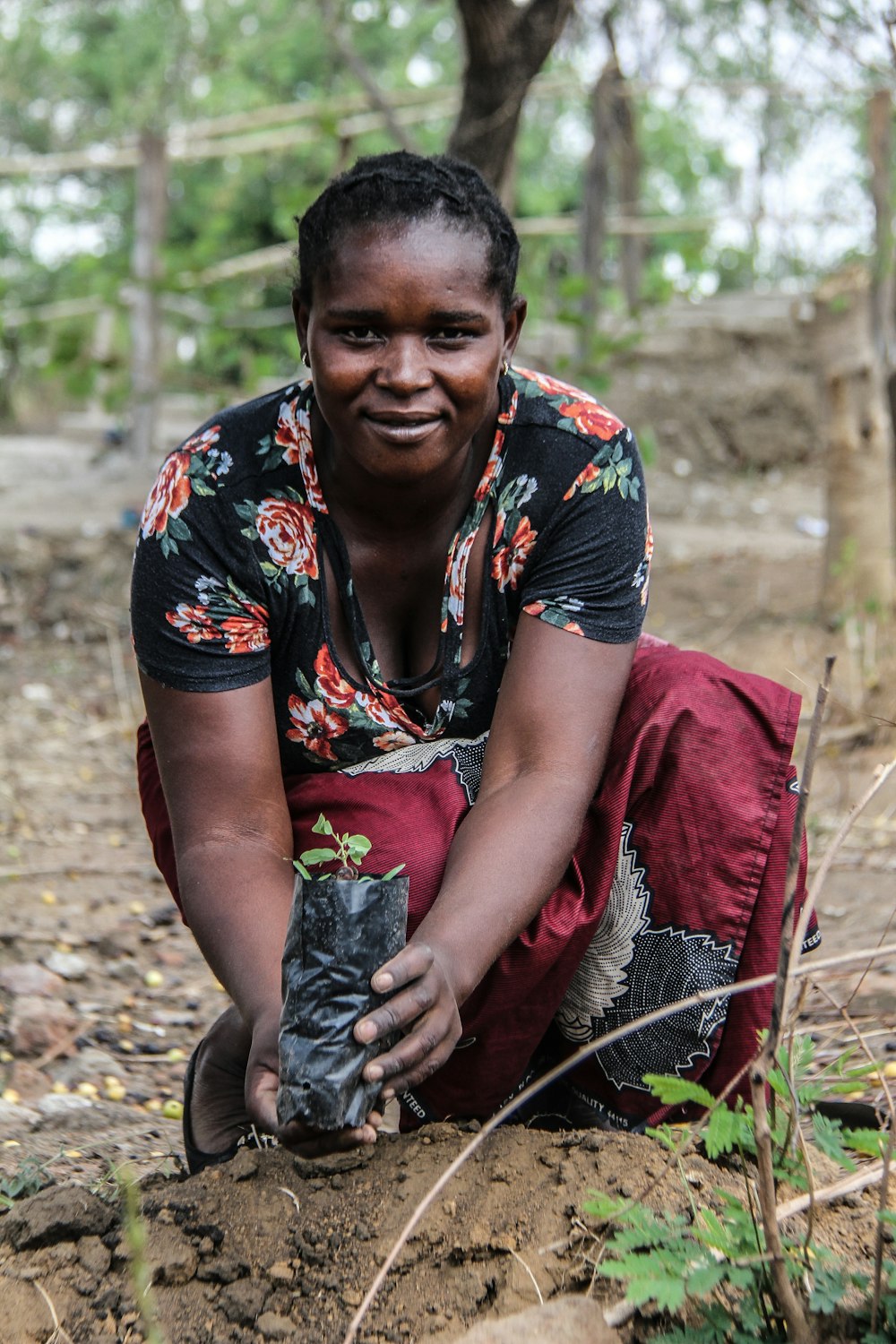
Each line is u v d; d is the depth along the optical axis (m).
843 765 5.37
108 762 6.29
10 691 7.26
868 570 6.77
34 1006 3.67
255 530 2.25
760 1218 1.87
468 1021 2.22
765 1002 2.27
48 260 19.06
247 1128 2.39
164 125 18.92
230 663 2.24
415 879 2.20
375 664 2.33
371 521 2.27
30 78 20.52
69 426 13.80
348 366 2.06
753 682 2.32
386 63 17.14
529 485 2.28
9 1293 1.92
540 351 11.02
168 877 2.47
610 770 2.28
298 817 2.35
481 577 2.31
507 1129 2.16
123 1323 1.90
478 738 2.41
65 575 8.57
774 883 2.26
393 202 2.04
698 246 7.38
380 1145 2.12
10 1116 3.07
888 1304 1.75
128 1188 1.68
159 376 10.00
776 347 12.30
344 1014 1.83
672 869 2.26
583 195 9.45
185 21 19.12
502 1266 1.93
